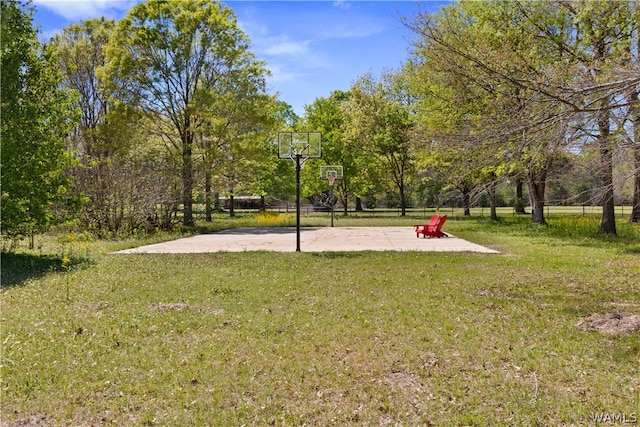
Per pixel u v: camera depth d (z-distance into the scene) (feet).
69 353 17.62
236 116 89.30
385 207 219.82
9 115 39.40
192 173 86.79
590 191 46.55
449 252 48.70
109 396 14.15
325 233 81.41
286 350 17.83
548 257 43.60
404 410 13.17
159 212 79.61
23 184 40.11
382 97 140.87
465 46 33.09
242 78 91.25
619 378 15.10
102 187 69.26
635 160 33.78
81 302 25.94
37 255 45.65
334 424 12.50
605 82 23.38
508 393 14.10
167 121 92.99
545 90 23.48
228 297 26.96
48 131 42.83
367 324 21.20
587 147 28.73
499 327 20.70
